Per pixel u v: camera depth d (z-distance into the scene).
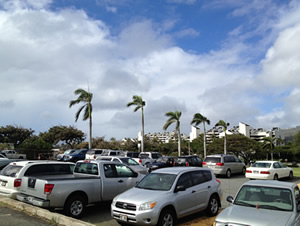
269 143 59.28
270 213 5.73
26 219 7.29
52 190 7.72
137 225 6.65
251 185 6.78
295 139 56.41
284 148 69.69
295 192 6.36
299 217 5.71
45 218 7.37
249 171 18.19
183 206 7.45
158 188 7.61
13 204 8.61
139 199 6.87
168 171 8.22
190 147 72.94
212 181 8.93
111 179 9.24
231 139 56.91
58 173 9.82
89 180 8.63
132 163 18.05
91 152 26.23
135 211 6.65
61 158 27.77
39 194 7.90
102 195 8.86
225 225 5.45
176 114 37.56
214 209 8.67
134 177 10.09
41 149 36.16
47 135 51.88
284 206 5.98
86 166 9.61
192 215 8.73
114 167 9.62
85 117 32.44
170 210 7.06
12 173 9.14
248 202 6.33
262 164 18.69
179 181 7.76
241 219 5.46
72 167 10.41
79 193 8.41
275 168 18.34
